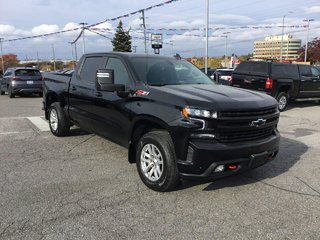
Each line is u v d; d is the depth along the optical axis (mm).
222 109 4258
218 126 4262
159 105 4656
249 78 13656
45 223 3816
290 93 13820
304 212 4180
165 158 4473
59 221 3865
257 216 4062
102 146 7066
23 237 3531
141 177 4914
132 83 5258
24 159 6148
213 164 4242
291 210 4230
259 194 4699
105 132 5961
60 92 7441
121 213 4082
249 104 4527
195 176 4305
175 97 4523
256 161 4578
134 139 5246
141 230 3707
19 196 4516
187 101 4355
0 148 6879
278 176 5418
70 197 4508
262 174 5496
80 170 5582
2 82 20219
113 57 5953
